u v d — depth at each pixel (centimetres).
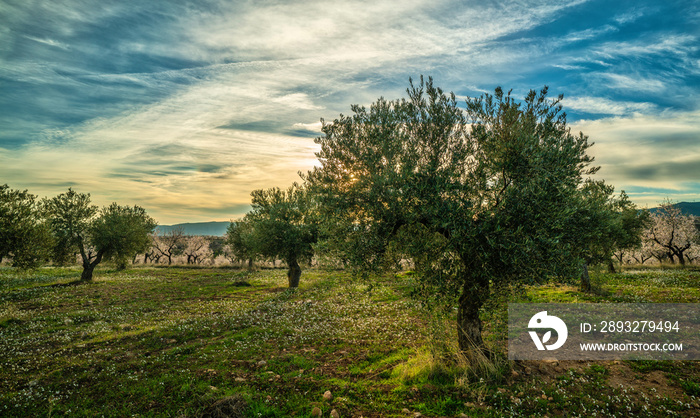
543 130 944
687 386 891
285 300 2388
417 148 1041
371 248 983
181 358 1214
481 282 938
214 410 778
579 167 934
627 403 819
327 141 1145
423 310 1048
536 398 840
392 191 943
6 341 1455
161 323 1762
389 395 877
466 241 838
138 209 4575
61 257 3547
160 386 959
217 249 8000
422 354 1088
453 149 1020
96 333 1581
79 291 2842
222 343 1384
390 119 1090
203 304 2338
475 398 852
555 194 850
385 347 1270
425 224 946
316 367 1093
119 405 863
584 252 945
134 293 2823
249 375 1020
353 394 887
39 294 2670
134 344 1402
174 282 3534
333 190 1070
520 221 842
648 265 4069
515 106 946
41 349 1346
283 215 3045
